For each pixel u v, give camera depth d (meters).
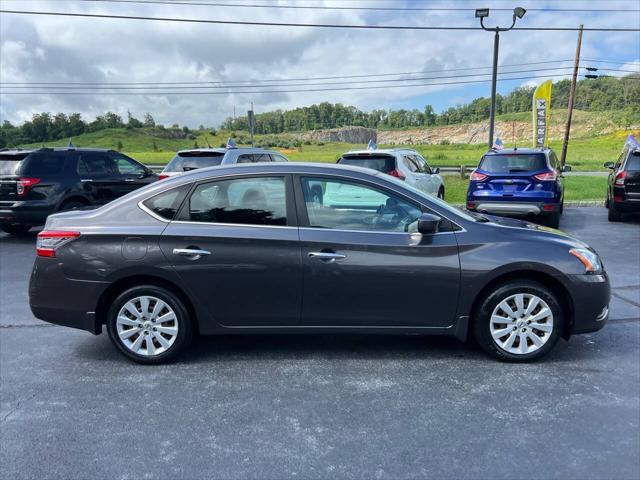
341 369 4.11
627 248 8.66
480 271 4.00
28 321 5.43
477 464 2.82
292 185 4.12
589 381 3.83
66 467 2.85
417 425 3.24
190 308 4.22
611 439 3.04
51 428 3.26
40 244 4.21
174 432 3.20
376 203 4.11
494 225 4.21
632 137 12.34
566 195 16.47
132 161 11.41
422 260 4.01
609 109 140.88
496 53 17.84
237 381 3.91
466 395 3.63
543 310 4.07
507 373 3.98
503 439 3.06
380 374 4.00
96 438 3.14
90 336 4.97
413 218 4.11
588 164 39.53
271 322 4.14
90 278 4.10
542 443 3.01
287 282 4.04
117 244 4.08
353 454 2.94
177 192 4.18
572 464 2.81
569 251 4.07
